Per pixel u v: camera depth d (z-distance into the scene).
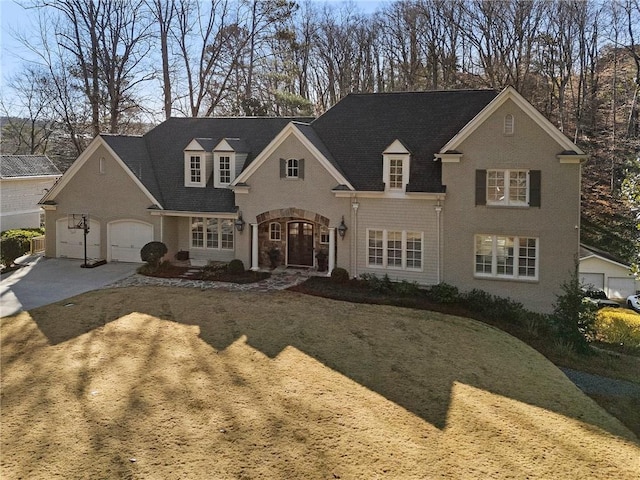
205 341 17.06
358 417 12.52
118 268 27.50
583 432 12.52
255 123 30.34
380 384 14.39
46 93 53.00
